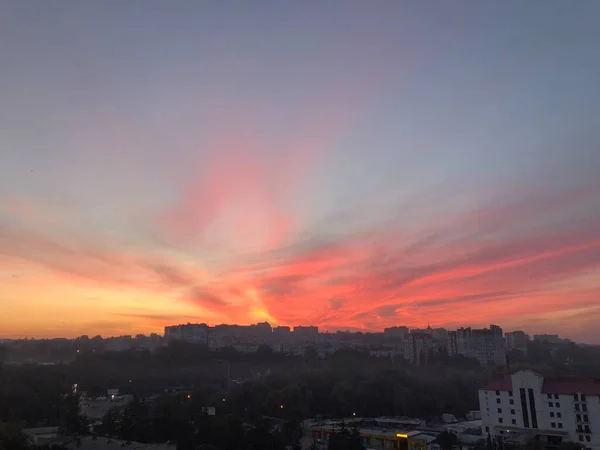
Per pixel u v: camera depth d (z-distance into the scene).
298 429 142.75
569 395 131.50
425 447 129.38
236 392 188.62
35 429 141.12
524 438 130.25
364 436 140.50
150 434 137.25
